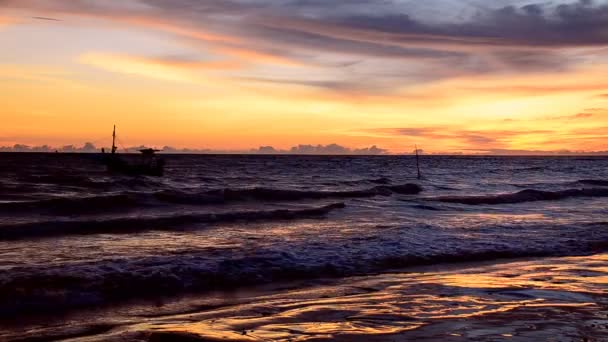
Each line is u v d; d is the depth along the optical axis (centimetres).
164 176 5497
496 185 4434
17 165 7306
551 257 1275
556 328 637
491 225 1792
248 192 2873
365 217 2133
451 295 850
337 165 10375
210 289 943
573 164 13262
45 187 3469
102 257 1167
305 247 1308
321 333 626
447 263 1203
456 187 4172
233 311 775
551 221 1945
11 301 818
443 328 644
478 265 1175
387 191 3438
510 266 1148
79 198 2330
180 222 1861
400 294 868
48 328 705
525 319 682
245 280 1008
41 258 1162
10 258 1160
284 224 1878
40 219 1930
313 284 989
